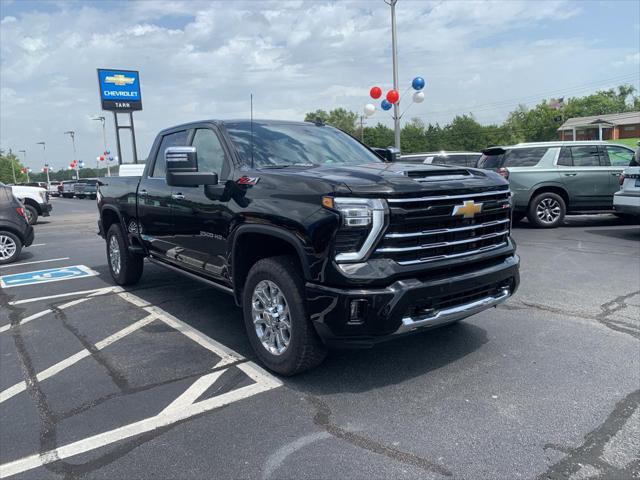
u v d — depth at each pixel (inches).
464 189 135.2
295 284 134.3
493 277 141.8
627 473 99.9
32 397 138.7
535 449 108.2
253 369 152.3
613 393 132.2
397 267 123.1
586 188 422.9
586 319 190.2
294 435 115.5
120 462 107.2
